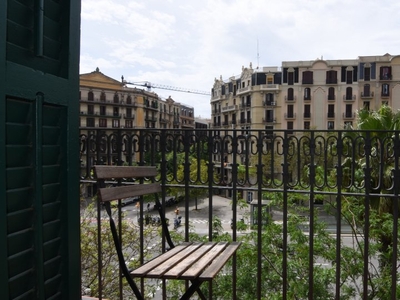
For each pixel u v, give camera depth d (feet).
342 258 22.09
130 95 154.40
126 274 6.14
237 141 9.20
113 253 26.78
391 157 8.95
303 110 118.21
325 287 21.36
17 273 4.35
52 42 5.02
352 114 114.21
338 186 8.46
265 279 21.91
